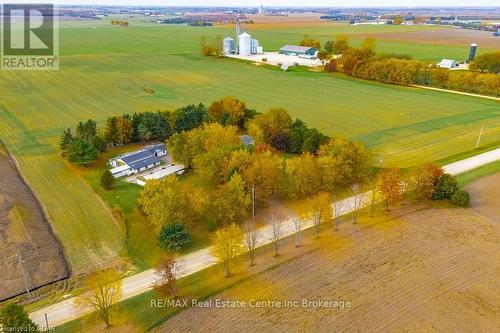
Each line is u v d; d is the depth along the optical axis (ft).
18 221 223.10
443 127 390.63
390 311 167.43
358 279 185.26
